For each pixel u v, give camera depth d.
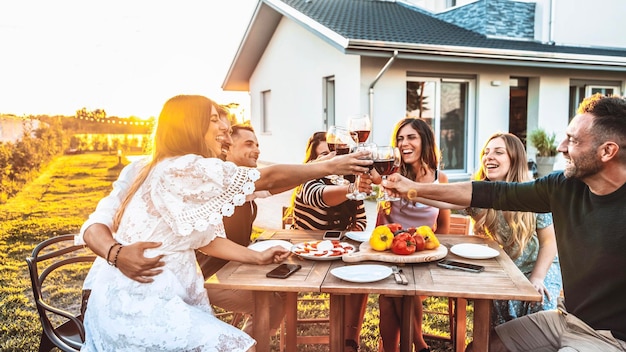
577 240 1.92
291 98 12.73
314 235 2.85
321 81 11.14
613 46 12.84
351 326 2.90
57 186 10.96
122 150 16.12
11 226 7.05
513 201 2.21
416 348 2.83
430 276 2.02
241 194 1.97
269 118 14.55
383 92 9.77
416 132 3.05
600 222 1.84
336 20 10.83
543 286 2.44
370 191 2.52
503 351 2.16
